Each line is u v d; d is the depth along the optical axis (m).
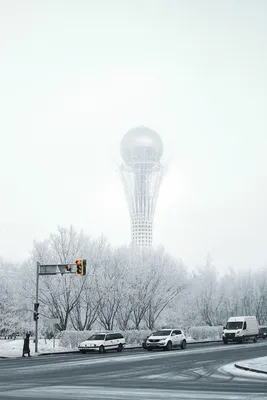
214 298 101.00
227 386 20.19
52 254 62.16
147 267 69.00
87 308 61.19
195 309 89.62
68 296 58.41
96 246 66.56
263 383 21.33
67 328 64.38
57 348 48.53
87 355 40.91
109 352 44.91
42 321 62.66
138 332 57.12
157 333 47.19
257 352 41.78
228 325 58.56
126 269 65.88
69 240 63.22
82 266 43.44
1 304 69.00
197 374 25.33
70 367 29.30
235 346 51.38
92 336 45.19
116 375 24.88
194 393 17.91
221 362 32.47
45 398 16.80
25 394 17.88
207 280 95.12
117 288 63.69
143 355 39.44
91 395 17.53
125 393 18.06
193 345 54.59
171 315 79.56
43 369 28.14
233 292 116.19
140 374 25.34
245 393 17.83
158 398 16.61
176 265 86.31
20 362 33.94
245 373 25.73
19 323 67.75
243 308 116.69
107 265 65.38
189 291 82.12
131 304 66.75
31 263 62.59
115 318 68.06
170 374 25.34
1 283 69.81
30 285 61.06
